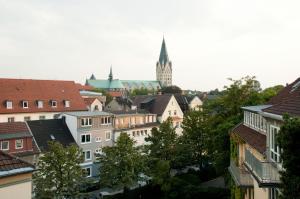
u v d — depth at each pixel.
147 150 38.34
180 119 70.44
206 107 39.59
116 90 177.38
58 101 65.38
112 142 50.06
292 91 21.84
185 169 45.72
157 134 39.56
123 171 33.59
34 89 64.31
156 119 65.38
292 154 8.65
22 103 60.25
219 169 31.95
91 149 46.69
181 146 39.72
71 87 70.31
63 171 28.81
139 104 73.31
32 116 60.88
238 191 23.20
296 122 8.62
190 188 33.31
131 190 36.22
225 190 31.97
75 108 66.56
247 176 19.67
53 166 28.53
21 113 59.31
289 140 8.61
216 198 31.91
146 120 61.38
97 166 46.59
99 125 47.97
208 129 38.34
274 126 14.83
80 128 45.28
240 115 30.83
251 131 21.72
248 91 33.78
